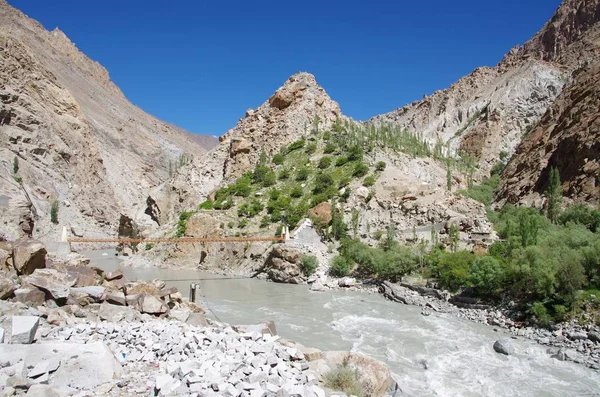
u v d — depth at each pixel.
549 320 35.56
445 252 58.25
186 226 92.56
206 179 128.00
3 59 134.62
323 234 77.81
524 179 102.44
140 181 196.12
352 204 85.00
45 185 123.69
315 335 34.84
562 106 116.50
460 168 138.00
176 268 86.06
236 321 39.34
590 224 65.62
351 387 16.50
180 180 128.00
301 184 99.75
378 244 69.75
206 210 99.88
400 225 76.38
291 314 43.16
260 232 84.62
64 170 136.00
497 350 30.88
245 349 17.14
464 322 40.09
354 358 20.05
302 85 133.62
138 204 169.25
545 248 43.47
